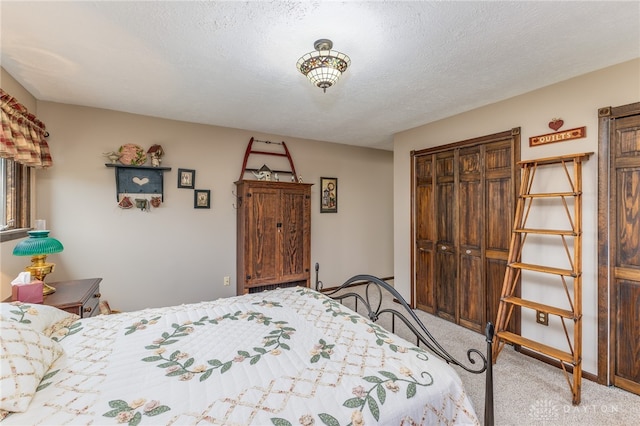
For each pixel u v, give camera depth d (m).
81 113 3.06
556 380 2.27
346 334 1.59
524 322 2.74
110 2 1.51
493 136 2.97
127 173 3.27
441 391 1.17
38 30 1.75
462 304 3.31
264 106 3.06
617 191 2.19
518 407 1.95
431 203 3.68
